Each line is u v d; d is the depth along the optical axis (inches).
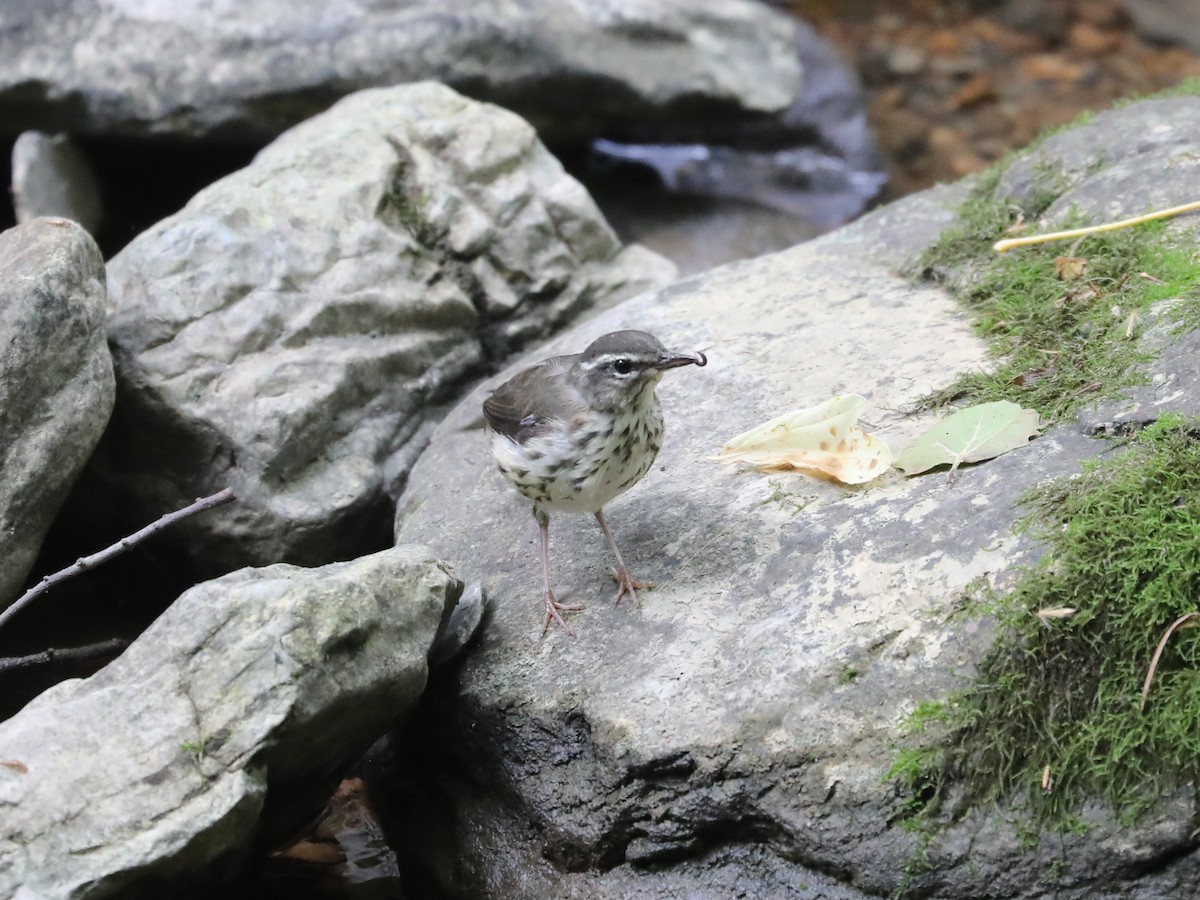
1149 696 307.9
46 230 430.6
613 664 357.4
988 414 374.9
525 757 362.9
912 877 310.2
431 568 358.3
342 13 683.4
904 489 370.6
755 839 332.8
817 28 993.5
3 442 401.7
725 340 470.0
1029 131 856.3
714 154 808.9
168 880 302.4
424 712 392.2
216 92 670.5
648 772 336.8
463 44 690.2
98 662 459.8
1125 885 300.8
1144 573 318.3
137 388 475.8
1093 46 959.6
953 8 1011.9
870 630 333.1
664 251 724.0
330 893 389.4
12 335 401.1
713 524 386.6
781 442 393.4
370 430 508.1
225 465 478.9
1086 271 436.5
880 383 421.4
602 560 391.2
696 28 761.6
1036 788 308.2
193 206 529.0
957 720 313.4
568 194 593.0
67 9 676.7
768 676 335.3
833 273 500.1
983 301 450.9
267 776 315.0
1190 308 392.8
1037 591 320.2
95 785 298.8
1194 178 457.4
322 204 528.4
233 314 490.9
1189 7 985.5
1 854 288.0
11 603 410.0
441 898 377.4
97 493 489.7
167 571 505.0
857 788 316.2
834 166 812.6
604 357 362.9
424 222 555.2
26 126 679.7
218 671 313.1
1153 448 345.4
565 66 714.2
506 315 568.1
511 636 380.5
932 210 522.3
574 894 351.3
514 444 374.9
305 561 488.4
